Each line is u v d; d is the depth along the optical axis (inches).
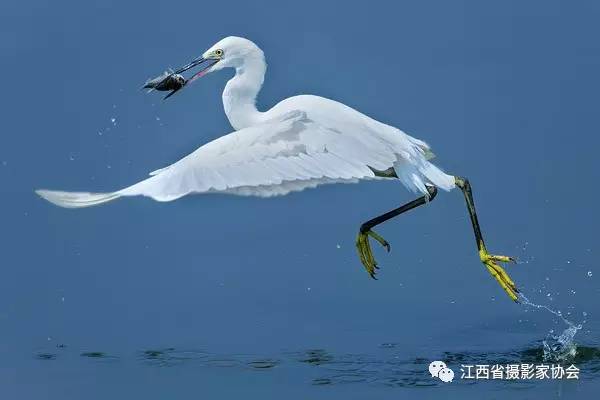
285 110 524.4
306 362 531.8
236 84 547.5
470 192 542.9
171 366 531.8
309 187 491.2
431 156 533.6
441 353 540.1
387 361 530.9
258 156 452.8
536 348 546.0
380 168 484.4
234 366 528.7
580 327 569.0
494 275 548.1
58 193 423.5
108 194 428.8
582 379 506.0
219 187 441.4
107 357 543.8
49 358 543.2
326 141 472.1
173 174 440.5
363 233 574.2
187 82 553.9
